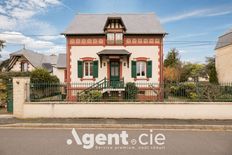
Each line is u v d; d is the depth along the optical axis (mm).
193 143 7730
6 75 24328
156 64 19438
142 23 20938
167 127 10188
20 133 9070
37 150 6941
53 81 24297
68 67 19656
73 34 19375
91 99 12781
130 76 19625
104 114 11906
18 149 7043
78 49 19703
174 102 11781
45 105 11945
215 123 10625
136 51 19547
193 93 12406
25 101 12023
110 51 19156
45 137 8438
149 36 19406
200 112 11688
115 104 11898
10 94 13570
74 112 11938
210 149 7102
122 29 19469
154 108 11805
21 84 11992
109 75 19688
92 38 19703
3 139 8172
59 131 9414
